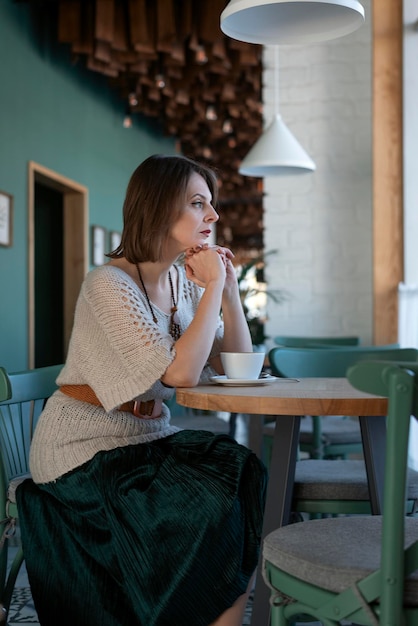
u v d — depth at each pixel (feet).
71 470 5.78
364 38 15.43
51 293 22.99
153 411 6.13
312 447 8.88
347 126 15.48
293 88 15.66
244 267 17.20
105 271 5.92
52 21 20.12
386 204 14.28
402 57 14.16
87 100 23.06
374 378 3.60
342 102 15.51
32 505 5.86
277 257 15.64
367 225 15.40
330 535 4.43
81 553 5.58
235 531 5.32
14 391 6.36
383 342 14.21
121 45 18.92
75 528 5.66
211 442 5.82
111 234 25.45
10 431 6.51
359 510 5.82
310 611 4.06
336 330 15.42
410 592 3.67
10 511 6.12
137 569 5.33
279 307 15.60
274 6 7.13
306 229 15.55
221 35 19.07
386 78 14.23
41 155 19.47
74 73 21.90
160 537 5.34
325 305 15.47
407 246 14.19
